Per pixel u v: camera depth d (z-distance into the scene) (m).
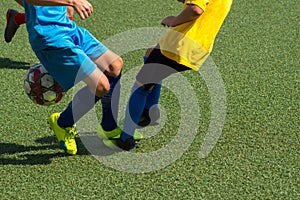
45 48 4.01
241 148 4.39
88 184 3.96
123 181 3.98
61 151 4.36
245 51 6.20
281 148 4.38
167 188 3.90
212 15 4.14
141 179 4.01
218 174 4.05
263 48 6.28
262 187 3.90
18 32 6.69
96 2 7.70
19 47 6.32
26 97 5.17
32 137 4.56
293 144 4.43
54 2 3.87
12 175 4.05
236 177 4.02
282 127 4.68
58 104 5.07
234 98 5.18
